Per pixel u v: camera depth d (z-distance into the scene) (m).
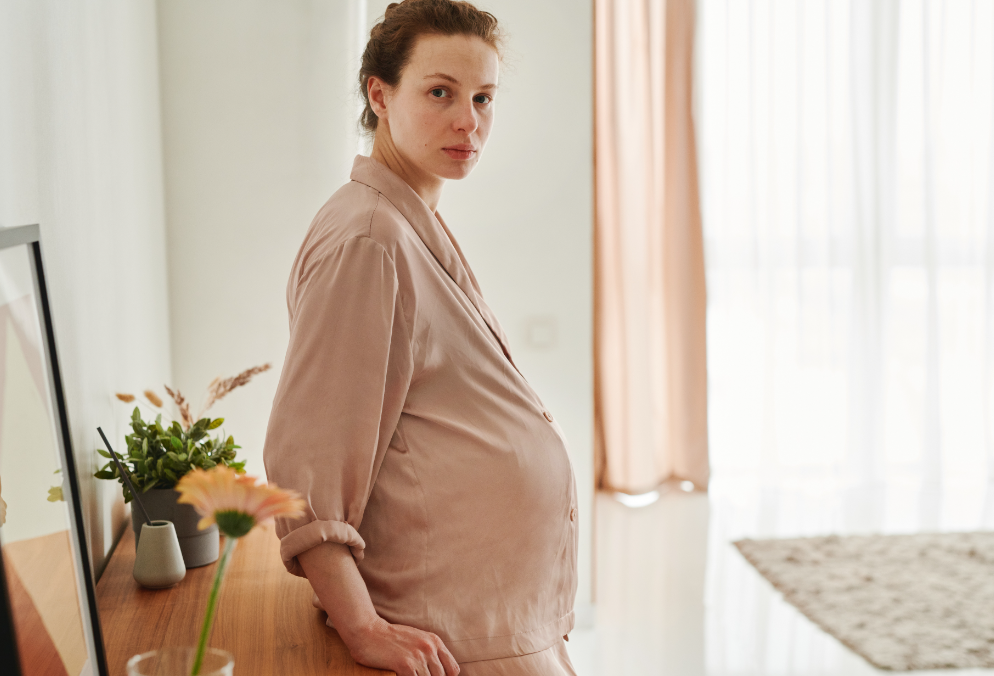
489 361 1.11
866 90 4.31
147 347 1.85
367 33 2.27
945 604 2.83
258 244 2.25
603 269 4.18
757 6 4.23
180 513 1.29
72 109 1.20
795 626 2.72
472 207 2.59
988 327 4.51
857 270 4.39
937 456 4.47
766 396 4.39
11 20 0.92
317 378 0.97
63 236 1.13
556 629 1.14
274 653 1.00
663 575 3.18
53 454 0.79
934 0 4.34
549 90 2.59
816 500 4.12
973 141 4.43
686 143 4.18
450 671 0.98
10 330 0.72
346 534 0.95
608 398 4.23
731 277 4.37
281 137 2.25
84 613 0.82
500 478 1.07
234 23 2.20
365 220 1.03
